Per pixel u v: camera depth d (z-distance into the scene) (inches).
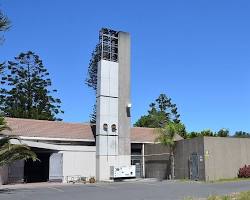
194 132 2197.3
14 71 2810.0
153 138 2048.5
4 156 1114.7
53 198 900.0
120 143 1881.2
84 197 918.4
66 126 1924.2
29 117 2709.2
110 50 1942.7
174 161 1717.5
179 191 1042.1
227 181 1425.9
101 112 1855.3
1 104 2758.4
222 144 1555.1
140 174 1971.0
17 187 1346.0
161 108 3479.3
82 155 1796.3
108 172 1820.9
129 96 1946.4
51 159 1707.7
